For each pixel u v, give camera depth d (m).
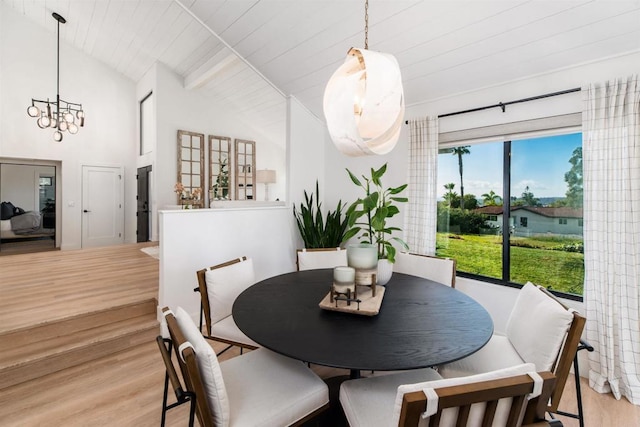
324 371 2.20
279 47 2.86
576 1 1.76
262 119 6.54
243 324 1.35
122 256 4.79
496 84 2.50
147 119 6.36
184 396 0.98
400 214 3.15
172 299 2.67
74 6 4.80
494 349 1.59
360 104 1.30
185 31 4.53
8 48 5.34
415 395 0.72
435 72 2.59
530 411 0.84
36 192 5.87
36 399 1.86
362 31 2.42
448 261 2.25
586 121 2.04
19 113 5.48
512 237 2.59
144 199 6.30
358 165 3.56
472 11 2.00
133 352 2.43
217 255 2.98
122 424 1.67
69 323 2.47
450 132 2.80
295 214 3.67
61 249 5.91
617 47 1.93
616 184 1.94
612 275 1.95
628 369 1.88
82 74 6.12
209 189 6.28
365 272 1.62
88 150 6.23
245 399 1.20
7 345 2.21
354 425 1.12
